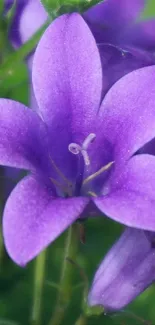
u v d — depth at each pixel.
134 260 0.09
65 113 0.08
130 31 0.11
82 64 0.08
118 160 0.08
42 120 0.08
